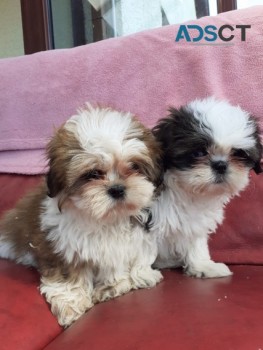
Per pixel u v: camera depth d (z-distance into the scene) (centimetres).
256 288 32
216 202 38
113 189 31
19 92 52
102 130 32
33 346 28
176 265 41
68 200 32
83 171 31
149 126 46
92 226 33
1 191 50
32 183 49
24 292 33
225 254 43
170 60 47
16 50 82
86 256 34
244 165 36
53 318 31
